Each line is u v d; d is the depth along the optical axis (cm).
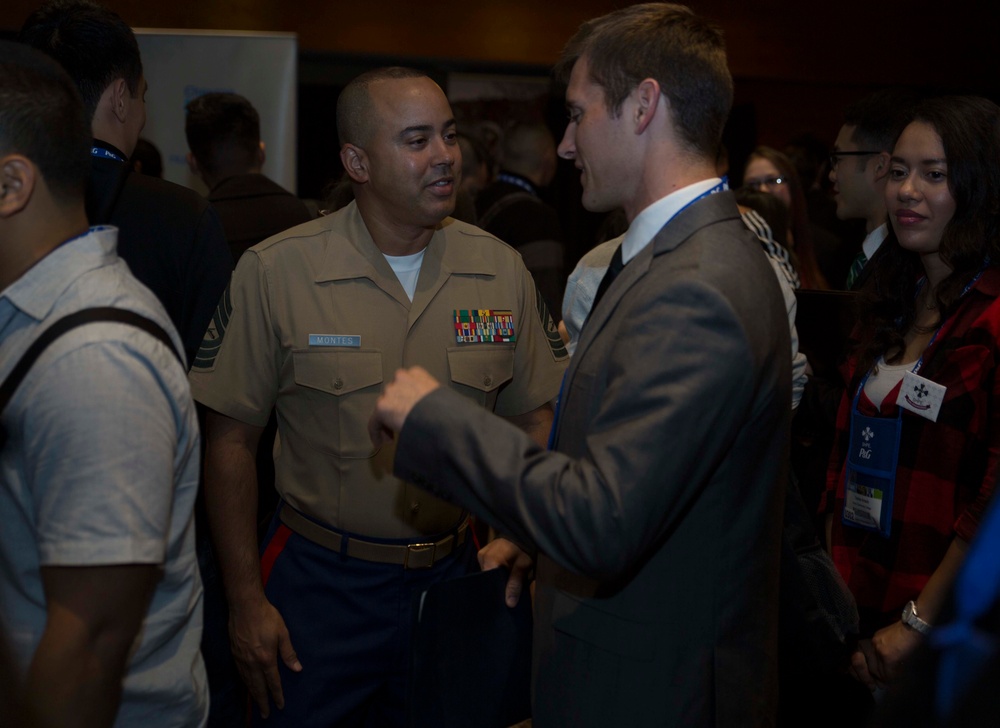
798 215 333
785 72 607
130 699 115
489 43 553
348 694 166
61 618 97
